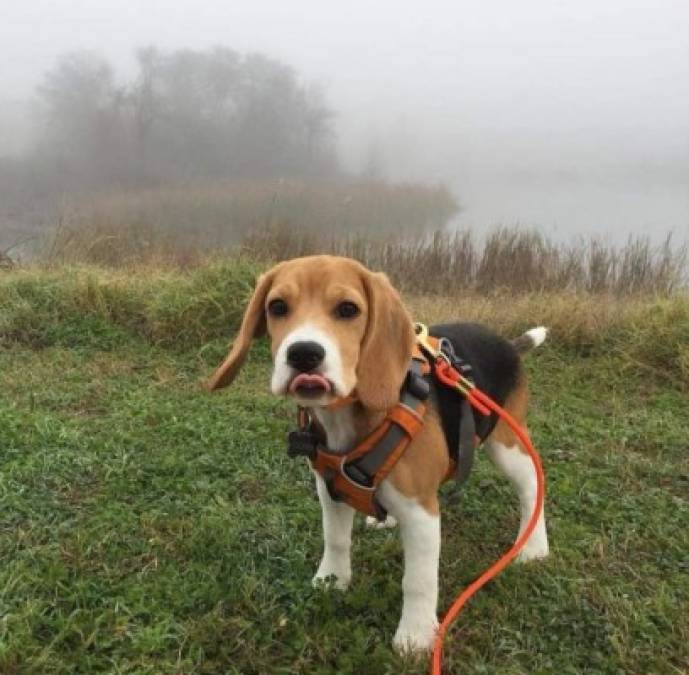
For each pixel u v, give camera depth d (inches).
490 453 28.6
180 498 31.9
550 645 24.0
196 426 38.8
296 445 22.4
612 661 23.2
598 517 31.9
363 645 23.2
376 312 20.5
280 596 25.5
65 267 65.0
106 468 33.7
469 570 27.6
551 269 86.2
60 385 44.7
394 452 21.2
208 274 57.4
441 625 22.6
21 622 23.1
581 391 48.3
